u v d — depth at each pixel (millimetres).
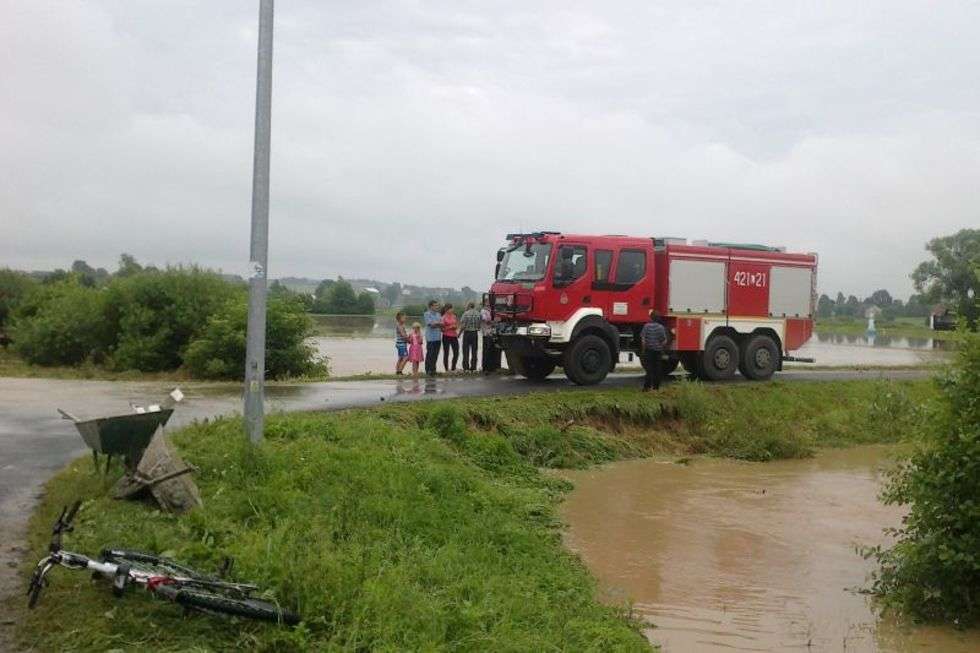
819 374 25469
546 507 12203
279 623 6012
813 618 8664
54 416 13867
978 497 8695
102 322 27688
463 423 14562
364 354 37188
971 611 8602
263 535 7508
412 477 10562
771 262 21594
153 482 7977
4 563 6586
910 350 47562
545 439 15680
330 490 9266
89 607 5891
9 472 9516
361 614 6266
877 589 9438
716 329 20969
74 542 6875
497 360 22375
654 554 10656
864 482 15328
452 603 7102
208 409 15070
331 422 12273
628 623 8102
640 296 19594
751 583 9664
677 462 16594
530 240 19188
